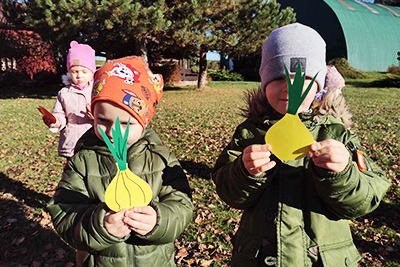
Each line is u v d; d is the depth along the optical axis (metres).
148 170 1.48
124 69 1.39
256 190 1.32
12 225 3.53
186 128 8.15
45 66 19.88
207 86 21.52
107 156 1.47
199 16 13.53
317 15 28.77
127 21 12.26
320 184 1.19
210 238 3.25
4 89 17.95
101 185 1.45
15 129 8.19
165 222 1.27
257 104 1.51
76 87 2.91
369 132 7.37
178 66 22.97
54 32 12.75
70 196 1.44
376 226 3.41
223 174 1.46
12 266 2.89
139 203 1.18
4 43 18.47
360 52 26.78
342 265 1.33
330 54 27.89
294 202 1.36
